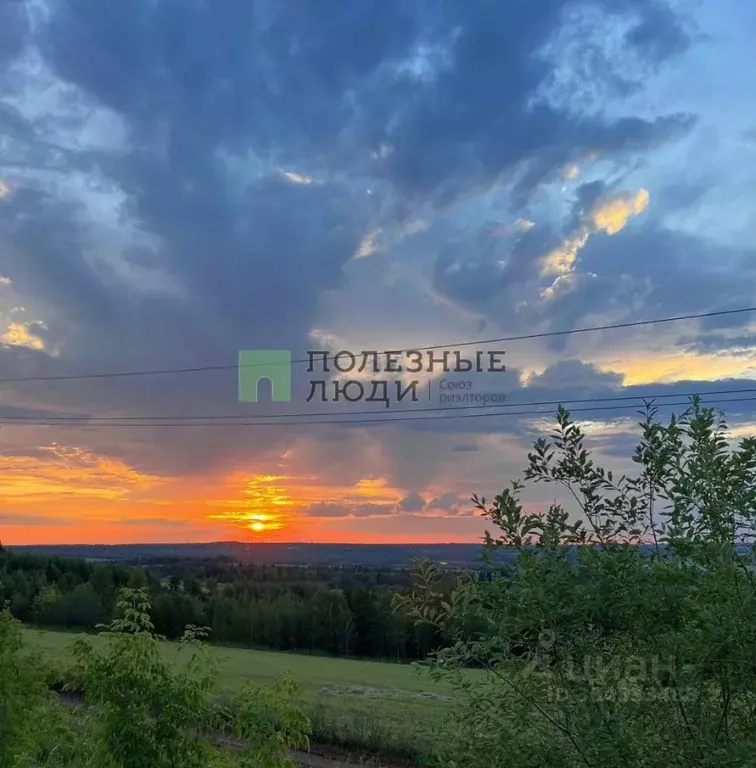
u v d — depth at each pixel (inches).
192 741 192.7
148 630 206.4
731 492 111.4
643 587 106.0
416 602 129.5
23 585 1352.1
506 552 117.6
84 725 254.1
